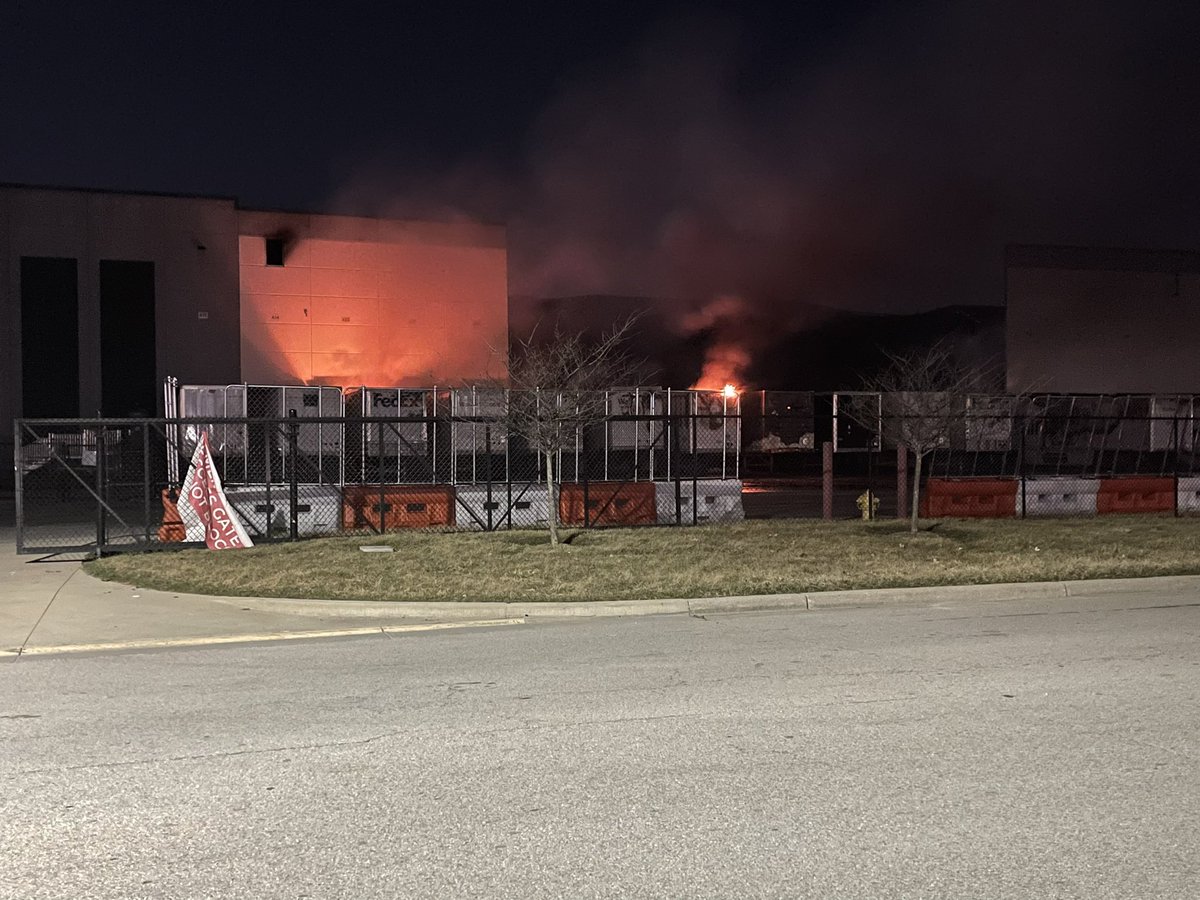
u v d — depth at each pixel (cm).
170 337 3512
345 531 1730
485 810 506
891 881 423
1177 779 547
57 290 3444
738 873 431
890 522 1836
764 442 3894
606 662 848
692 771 564
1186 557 1389
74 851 460
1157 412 2953
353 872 435
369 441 2097
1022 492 1959
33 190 3438
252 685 783
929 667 820
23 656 915
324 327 3622
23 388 3412
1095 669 811
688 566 1305
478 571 1273
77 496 2855
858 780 547
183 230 3531
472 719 675
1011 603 1150
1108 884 420
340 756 597
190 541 1518
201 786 546
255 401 2517
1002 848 456
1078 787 535
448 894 414
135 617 1067
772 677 789
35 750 618
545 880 426
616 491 1870
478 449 2083
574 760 584
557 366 2402
